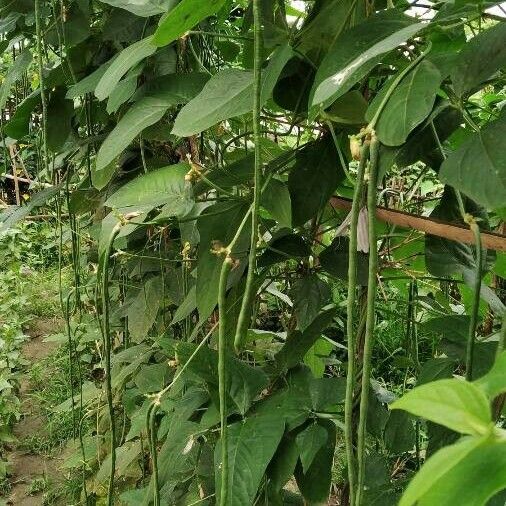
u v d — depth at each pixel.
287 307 1.71
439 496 0.29
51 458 2.86
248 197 0.98
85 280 2.29
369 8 0.94
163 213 0.96
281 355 1.08
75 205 1.65
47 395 3.21
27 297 4.02
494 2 0.67
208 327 1.39
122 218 0.96
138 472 1.89
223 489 0.76
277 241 1.05
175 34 0.77
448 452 0.29
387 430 1.06
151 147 1.48
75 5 1.36
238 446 0.89
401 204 1.42
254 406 0.99
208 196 1.19
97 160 1.00
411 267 1.32
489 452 0.30
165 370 1.39
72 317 2.76
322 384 0.98
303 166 0.99
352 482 0.66
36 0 1.23
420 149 0.82
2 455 2.84
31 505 2.57
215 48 1.53
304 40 0.98
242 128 1.58
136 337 1.50
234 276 1.00
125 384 1.89
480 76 0.68
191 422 1.08
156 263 1.53
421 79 0.66
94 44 1.43
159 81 1.08
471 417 0.31
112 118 1.52
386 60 1.00
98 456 1.97
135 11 1.00
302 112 1.03
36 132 1.81
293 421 0.93
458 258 0.97
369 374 0.64
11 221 1.43
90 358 2.79
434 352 1.35
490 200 0.56
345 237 1.05
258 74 0.70
